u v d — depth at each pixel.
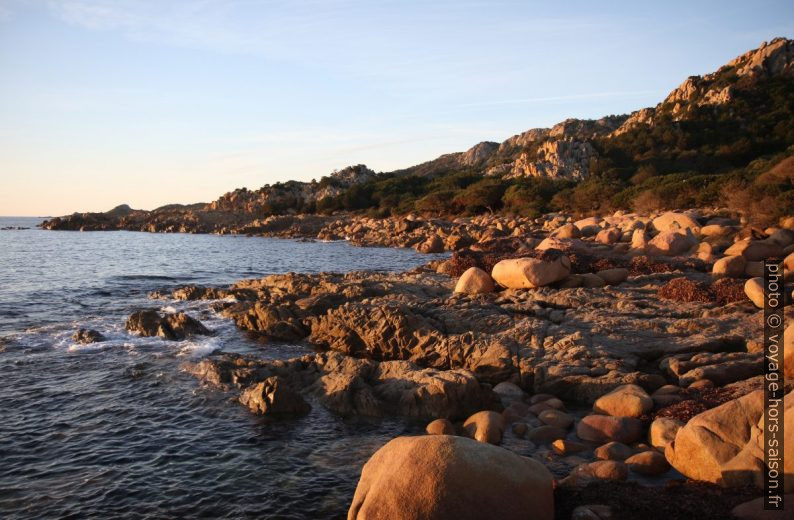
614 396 12.42
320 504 9.48
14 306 27.47
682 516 7.55
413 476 7.05
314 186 165.25
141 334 21.09
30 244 82.12
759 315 17.17
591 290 22.03
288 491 9.90
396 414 13.22
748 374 13.41
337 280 28.38
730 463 8.41
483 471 7.06
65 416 13.33
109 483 10.22
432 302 21.69
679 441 9.39
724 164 101.81
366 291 24.56
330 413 13.40
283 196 159.75
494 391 13.48
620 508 7.91
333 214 127.50
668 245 28.95
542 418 12.33
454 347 16.80
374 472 7.66
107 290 33.03
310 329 21.42
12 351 18.86
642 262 26.16
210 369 15.91
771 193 44.47
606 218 54.16
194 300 28.69
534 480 7.36
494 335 17.17
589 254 28.34
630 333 16.64
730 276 22.72
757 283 18.25
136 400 14.32
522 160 133.62
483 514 6.82
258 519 9.04
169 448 11.64
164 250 69.69
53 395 14.70
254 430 12.48
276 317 22.05
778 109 112.19
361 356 18.78
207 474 10.53
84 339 20.12
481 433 11.38
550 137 140.00
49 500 9.66
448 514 6.76
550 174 121.06
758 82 123.00
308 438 12.07
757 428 8.46
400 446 7.70
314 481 10.25
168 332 20.83
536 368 14.81
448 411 12.87
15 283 36.53
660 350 15.52
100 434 12.33
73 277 40.38
